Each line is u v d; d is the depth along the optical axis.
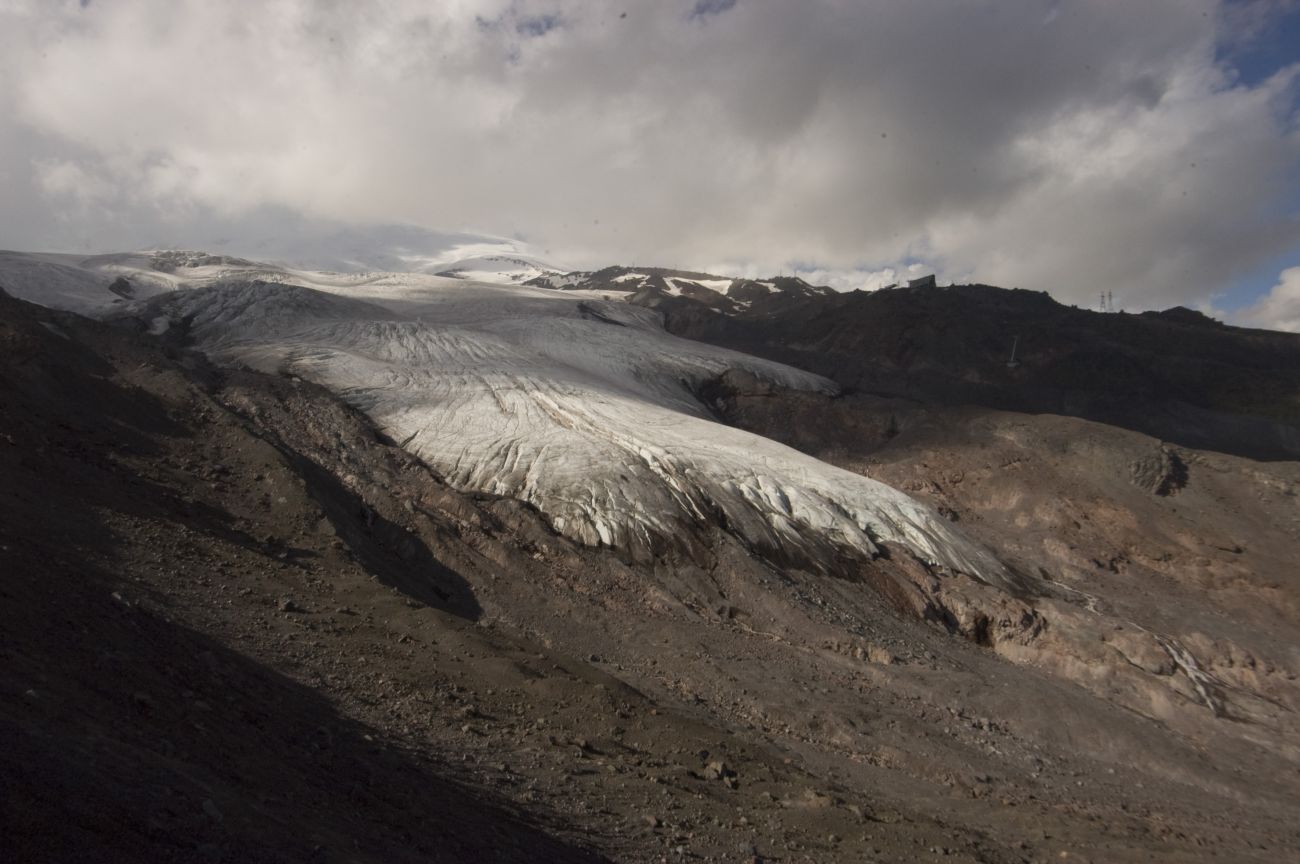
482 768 15.80
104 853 6.68
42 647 11.26
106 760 8.41
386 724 16.27
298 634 19.64
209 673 14.26
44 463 24.12
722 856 14.90
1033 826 22.20
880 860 16.52
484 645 22.70
